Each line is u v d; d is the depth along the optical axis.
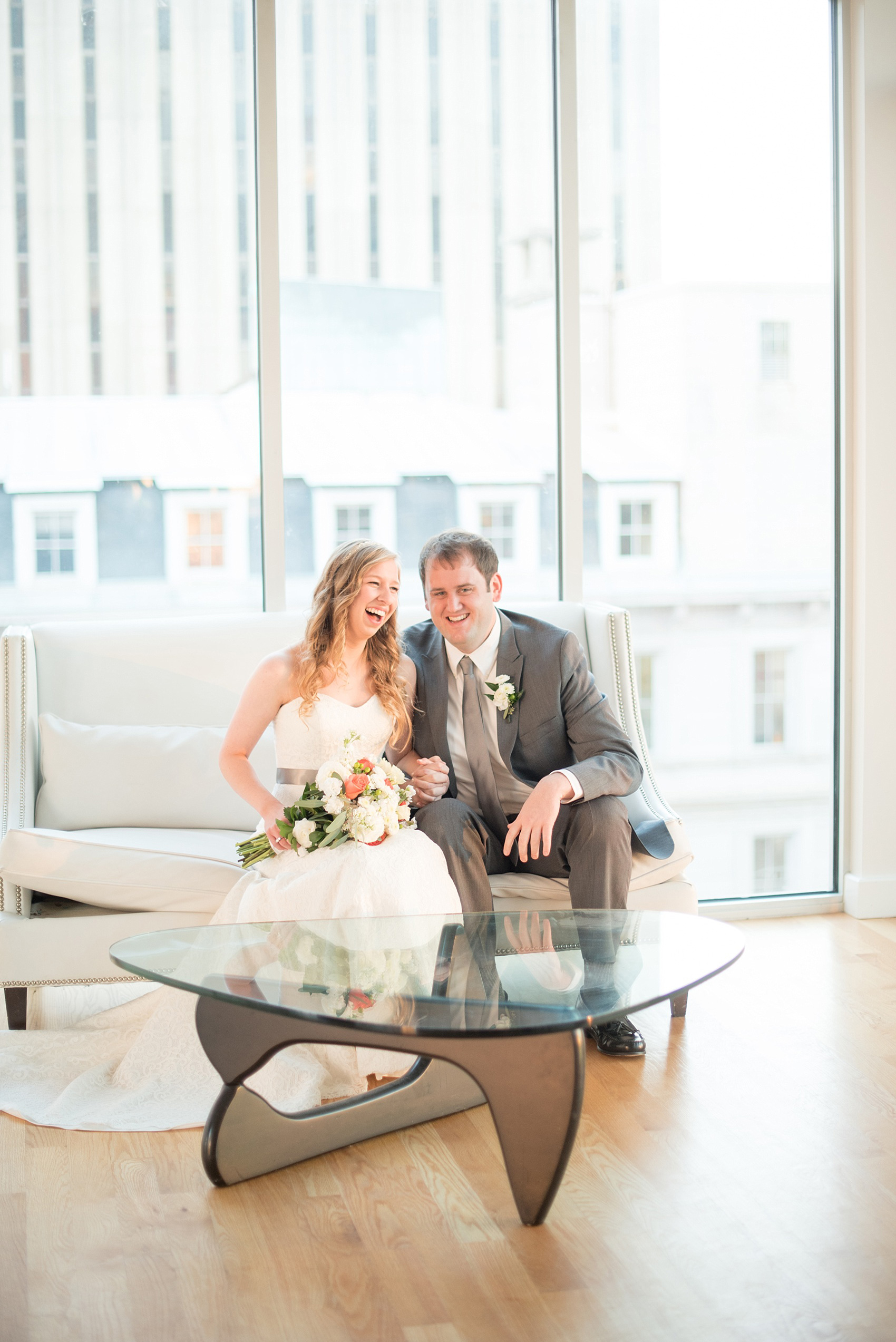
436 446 3.53
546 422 3.59
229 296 3.38
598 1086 2.38
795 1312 1.62
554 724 2.76
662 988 1.78
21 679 2.81
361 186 3.42
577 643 2.83
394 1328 1.59
